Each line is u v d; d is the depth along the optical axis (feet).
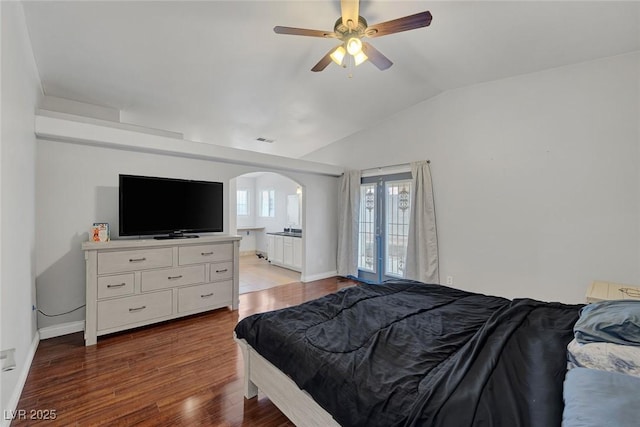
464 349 4.38
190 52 8.62
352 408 3.64
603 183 9.07
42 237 9.02
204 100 11.54
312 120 14.58
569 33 7.93
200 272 11.09
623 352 3.57
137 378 6.99
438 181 13.12
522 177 10.66
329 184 17.90
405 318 5.91
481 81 11.47
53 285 9.23
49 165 9.12
